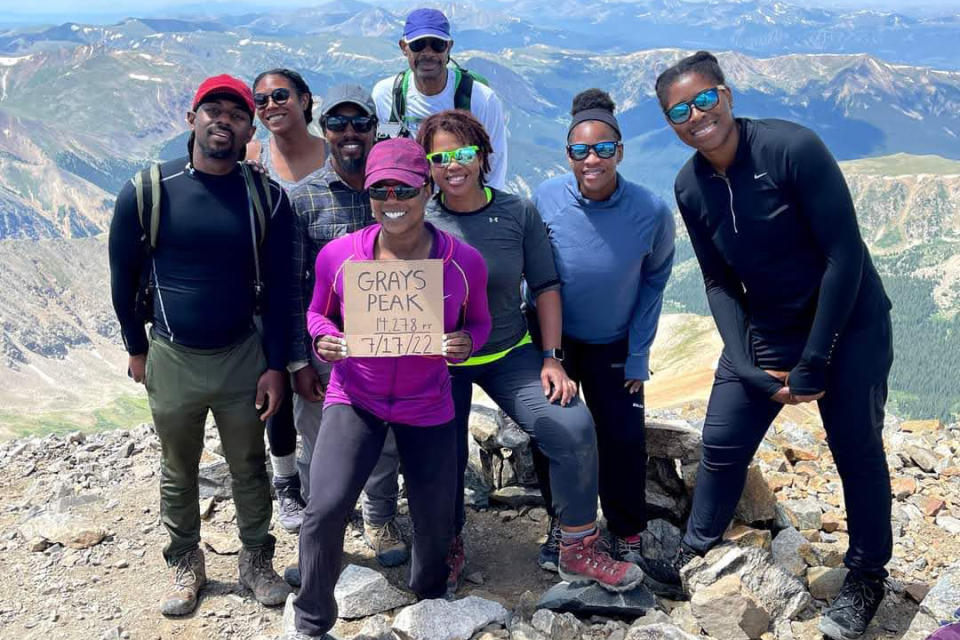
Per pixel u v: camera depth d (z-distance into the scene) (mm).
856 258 2525
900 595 2992
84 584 3123
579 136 2740
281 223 2859
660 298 2975
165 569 3227
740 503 3191
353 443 2564
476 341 2619
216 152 2686
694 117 2551
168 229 2723
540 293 2887
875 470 2752
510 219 2785
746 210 2627
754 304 2795
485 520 3572
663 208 2854
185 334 2805
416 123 3775
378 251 2584
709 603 2775
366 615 2891
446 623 2707
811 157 2502
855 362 2680
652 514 3393
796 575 3012
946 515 3572
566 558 2830
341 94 2912
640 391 3027
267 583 3039
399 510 3531
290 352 2955
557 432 2738
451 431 2652
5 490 3971
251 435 2953
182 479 2961
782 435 4391
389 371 2537
